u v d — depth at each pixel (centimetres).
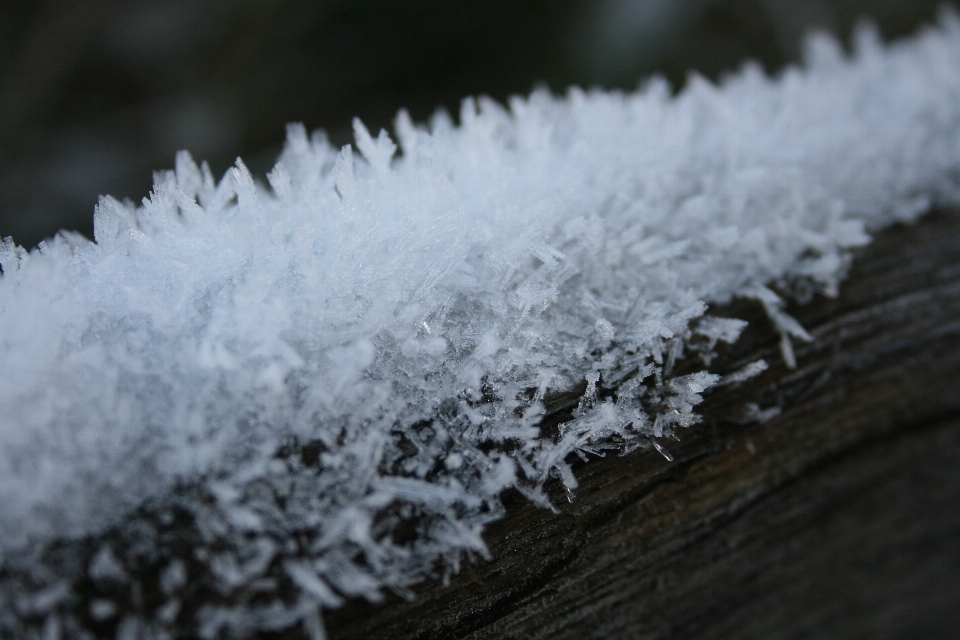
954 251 22
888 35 54
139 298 19
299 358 18
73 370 18
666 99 23
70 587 18
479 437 19
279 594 18
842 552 21
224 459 18
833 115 23
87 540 18
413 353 19
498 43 51
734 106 23
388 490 18
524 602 19
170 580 18
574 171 20
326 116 52
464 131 21
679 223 21
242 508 18
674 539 20
